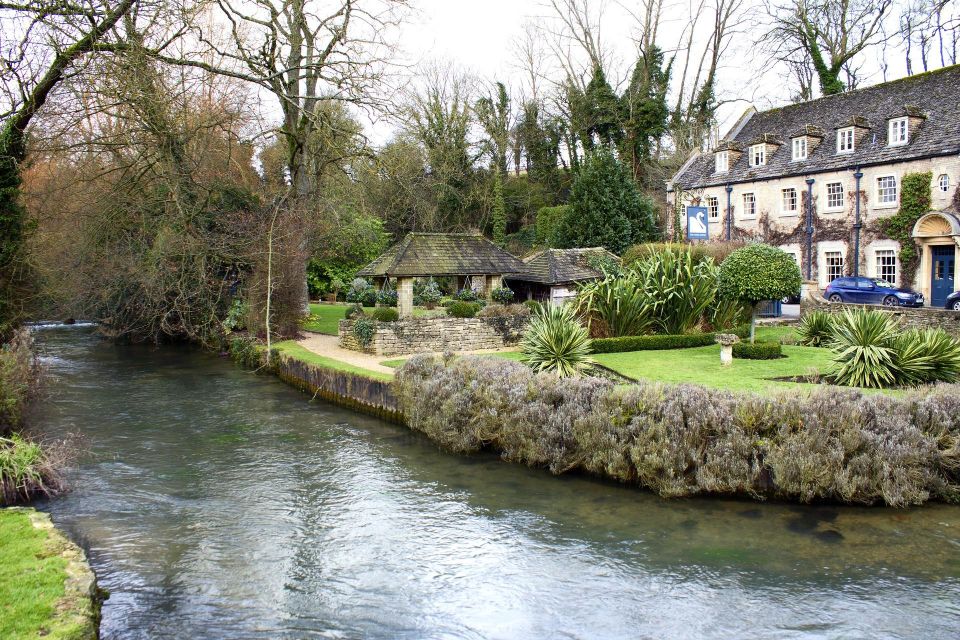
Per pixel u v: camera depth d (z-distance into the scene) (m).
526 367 13.63
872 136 28.89
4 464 9.54
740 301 17.64
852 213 28.78
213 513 9.36
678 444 9.80
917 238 26.44
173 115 19.64
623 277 21.05
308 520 9.13
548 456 10.92
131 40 15.58
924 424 9.64
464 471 11.21
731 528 8.68
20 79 15.09
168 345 28.38
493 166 49.09
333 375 16.72
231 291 25.47
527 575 7.52
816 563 7.68
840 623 6.46
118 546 8.20
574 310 18.48
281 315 23.84
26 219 17.56
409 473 11.12
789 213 31.41
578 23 45.22
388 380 14.80
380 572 7.60
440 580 7.41
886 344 13.92
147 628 6.33
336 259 40.25
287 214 23.59
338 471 11.25
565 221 36.75
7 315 16.55
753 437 9.67
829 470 9.13
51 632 5.26
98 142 17.66
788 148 32.66
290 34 24.39
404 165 27.25
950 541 8.17
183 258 20.72
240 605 6.81
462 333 20.72
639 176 43.59
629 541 8.34
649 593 7.09
